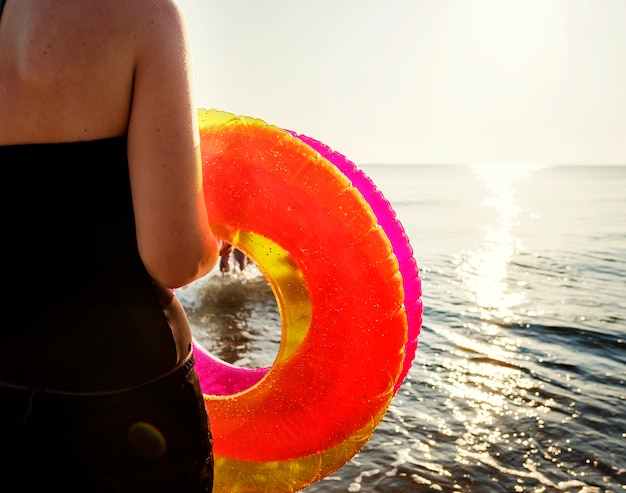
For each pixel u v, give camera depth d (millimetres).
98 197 939
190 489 1085
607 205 34531
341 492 3270
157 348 1014
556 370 5426
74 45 882
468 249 15414
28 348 954
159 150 931
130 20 906
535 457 3732
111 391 971
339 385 1590
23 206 924
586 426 4184
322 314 1588
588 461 3688
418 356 5797
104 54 894
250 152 1592
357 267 1552
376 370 1567
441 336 6602
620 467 3617
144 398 998
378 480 3408
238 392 1835
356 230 1549
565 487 3396
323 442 1635
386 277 1550
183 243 957
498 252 14789
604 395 4785
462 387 4945
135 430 992
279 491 1689
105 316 965
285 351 1660
